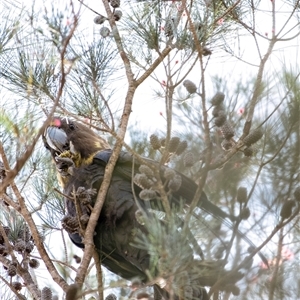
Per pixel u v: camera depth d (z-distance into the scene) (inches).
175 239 287.1
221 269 320.2
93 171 447.2
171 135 362.6
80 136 467.5
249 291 324.2
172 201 399.5
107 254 442.9
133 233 420.2
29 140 339.9
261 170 340.5
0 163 399.5
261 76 357.7
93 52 389.1
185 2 354.6
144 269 420.2
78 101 398.0
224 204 347.3
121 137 379.9
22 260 399.9
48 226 433.4
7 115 344.5
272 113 349.7
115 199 431.8
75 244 438.6
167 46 381.7
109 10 394.3
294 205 321.7
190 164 335.3
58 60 356.5
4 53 374.3
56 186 460.4
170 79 349.1
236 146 343.0
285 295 322.7
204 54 368.5
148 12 386.0
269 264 326.6
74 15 334.3
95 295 375.6
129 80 389.1
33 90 384.2
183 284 300.2
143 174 325.1
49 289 362.0
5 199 382.3
